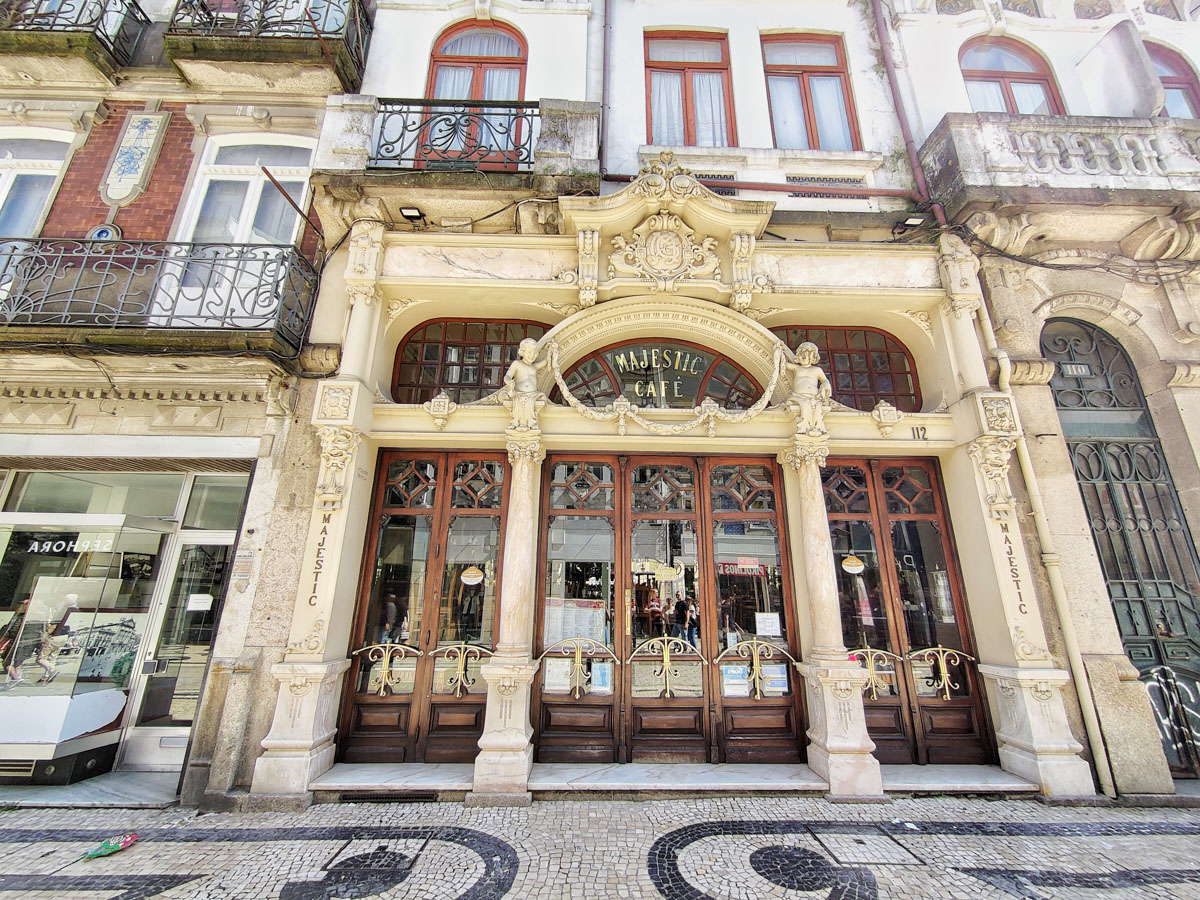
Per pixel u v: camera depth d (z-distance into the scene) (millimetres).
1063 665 4551
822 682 4441
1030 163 5527
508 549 4715
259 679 4383
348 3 6348
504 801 4059
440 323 5820
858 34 6879
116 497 5414
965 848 3455
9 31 5965
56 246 5668
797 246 5406
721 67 6816
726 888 3000
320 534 4586
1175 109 6676
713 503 5340
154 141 6246
